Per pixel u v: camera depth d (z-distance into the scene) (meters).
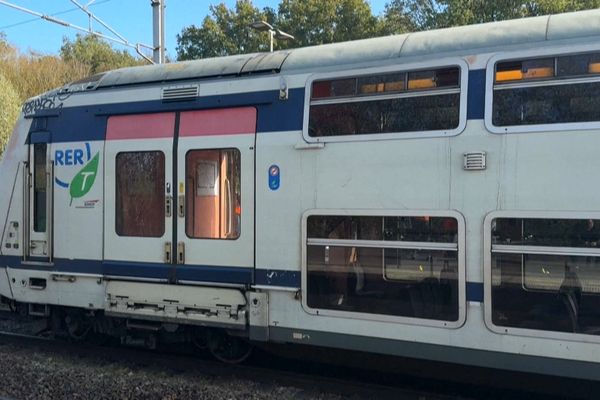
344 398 5.00
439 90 4.54
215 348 5.89
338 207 4.85
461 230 4.38
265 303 5.14
